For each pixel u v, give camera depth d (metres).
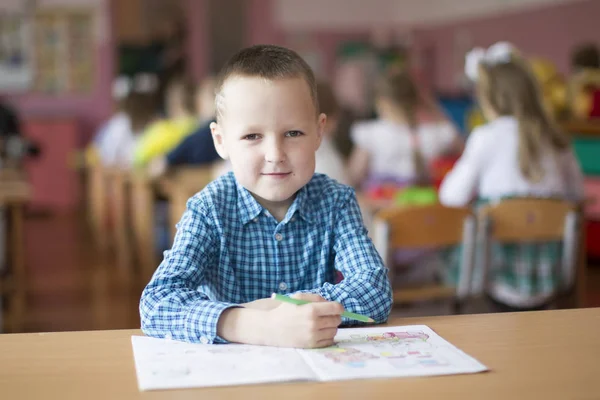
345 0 10.92
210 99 4.68
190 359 0.96
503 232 2.65
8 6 8.88
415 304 3.24
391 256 2.51
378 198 3.24
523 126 2.87
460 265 2.64
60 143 8.82
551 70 5.59
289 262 1.27
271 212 1.27
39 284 4.78
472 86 7.27
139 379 0.89
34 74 9.00
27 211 8.48
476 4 9.53
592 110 5.41
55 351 1.00
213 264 1.26
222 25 10.31
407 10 10.93
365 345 1.02
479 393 0.84
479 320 1.15
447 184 2.98
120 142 6.21
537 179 2.87
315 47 10.89
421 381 0.88
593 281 4.59
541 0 8.34
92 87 9.14
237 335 1.03
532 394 0.84
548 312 1.19
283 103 1.14
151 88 9.71
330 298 1.17
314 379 0.89
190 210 1.25
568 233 2.70
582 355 0.97
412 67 10.73
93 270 5.23
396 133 3.70
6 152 5.20
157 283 1.16
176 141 5.13
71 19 9.04
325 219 1.29
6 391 0.86
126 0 9.91
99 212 6.34
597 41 7.52
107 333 1.10
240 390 0.85
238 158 1.17
